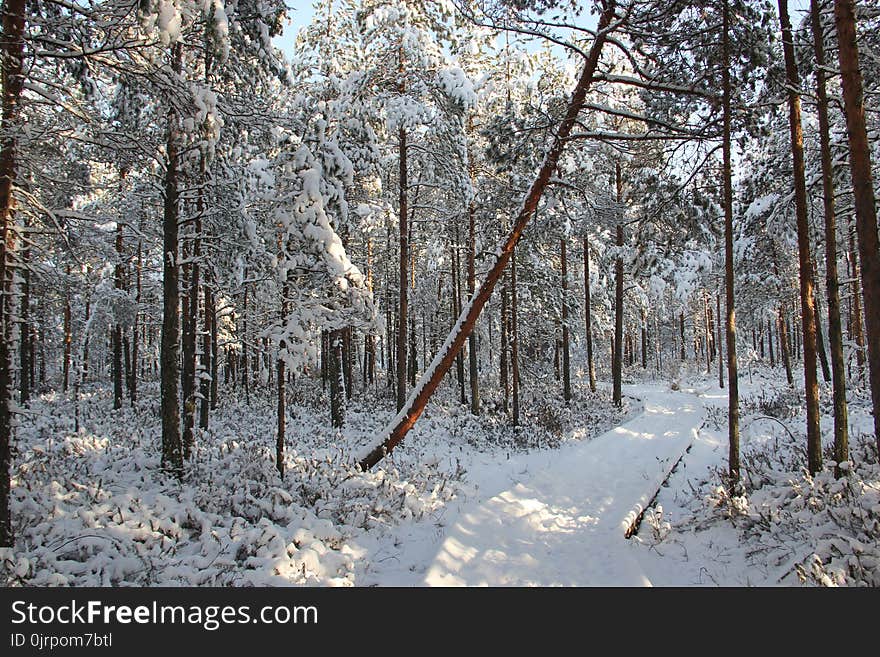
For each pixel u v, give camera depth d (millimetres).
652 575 6652
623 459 12898
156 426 16578
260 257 12617
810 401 8883
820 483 7812
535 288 22641
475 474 12305
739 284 25453
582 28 10430
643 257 15852
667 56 10523
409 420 11633
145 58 6730
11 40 5965
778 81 9375
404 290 16688
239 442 13078
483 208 18828
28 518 6684
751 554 6891
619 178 20156
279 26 10727
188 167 10297
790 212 13453
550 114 11305
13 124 5977
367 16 15562
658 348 50719
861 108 6117
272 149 12500
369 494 9352
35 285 13898
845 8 6188
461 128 15797
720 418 18453
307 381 27188
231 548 6523
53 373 37719
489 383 28797
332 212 10930
